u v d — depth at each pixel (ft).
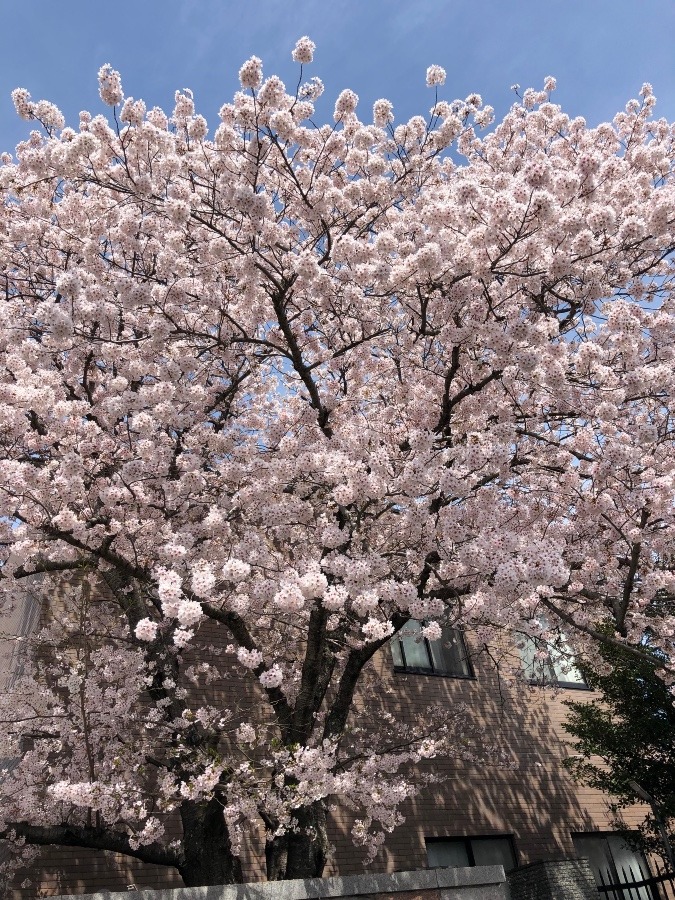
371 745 29.94
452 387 23.81
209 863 18.70
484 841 31.81
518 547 16.35
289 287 21.17
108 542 19.85
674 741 29.53
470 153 30.19
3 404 20.01
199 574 14.88
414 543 20.92
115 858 23.09
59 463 21.29
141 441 21.50
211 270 22.27
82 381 24.17
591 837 34.91
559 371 19.52
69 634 23.63
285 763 17.04
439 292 21.88
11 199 25.54
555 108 29.73
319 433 22.08
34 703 20.36
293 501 20.40
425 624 22.09
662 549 22.82
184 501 21.94
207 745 19.25
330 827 27.53
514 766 33.35
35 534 20.65
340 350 22.04
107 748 19.88
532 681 35.91
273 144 21.59
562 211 18.33
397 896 17.76
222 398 25.52
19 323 23.17
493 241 18.56
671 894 34.78
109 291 20.47
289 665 25.13
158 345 21.17
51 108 21.43
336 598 15.28
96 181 19.76
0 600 23.50
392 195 23.66
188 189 21.24
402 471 18.95
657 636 23.90
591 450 21.99
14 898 21.27
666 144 29.66
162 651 21.42
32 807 18.72
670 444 24.30
